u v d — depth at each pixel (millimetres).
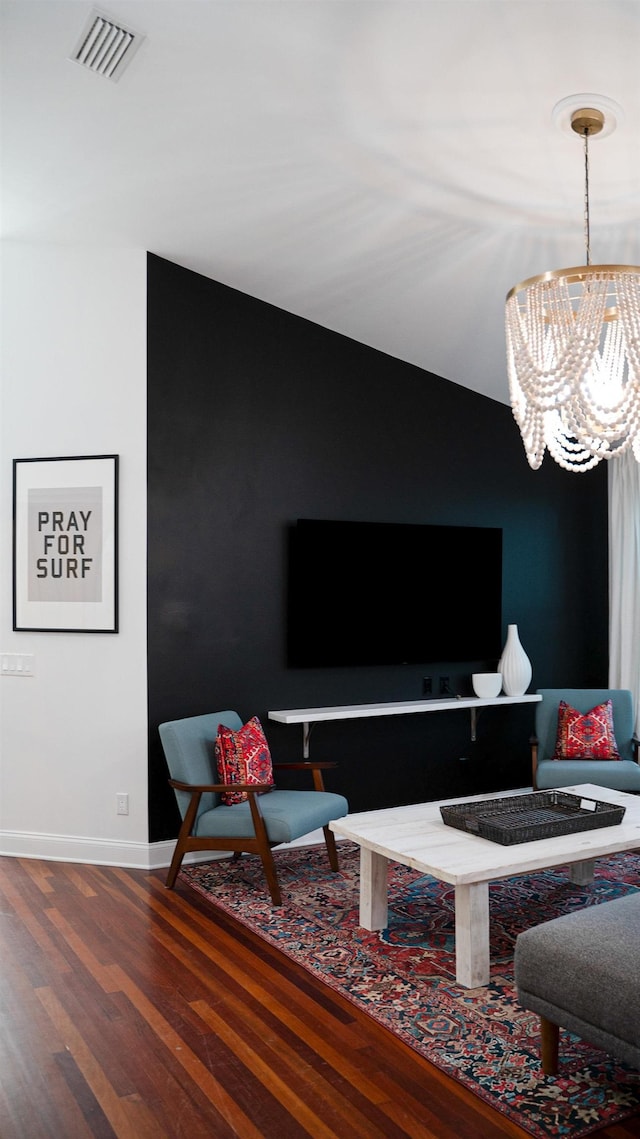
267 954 3422
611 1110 2371
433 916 3812
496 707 5770
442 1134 2266
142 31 2857
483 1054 2656
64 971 3266
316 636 5062
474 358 5246
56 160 3730
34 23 2842
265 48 2881
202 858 4641
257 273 4672
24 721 4715
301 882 4289
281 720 4777
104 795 4594
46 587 4668
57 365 4676
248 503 4910
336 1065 2602
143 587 4559
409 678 5457
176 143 3537
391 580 5301
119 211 4191
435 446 5574
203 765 4293
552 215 3713
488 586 5621
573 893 4125
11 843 4730
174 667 4648
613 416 3049
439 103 3037
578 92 2893
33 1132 2279
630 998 2277
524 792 5781
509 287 4375
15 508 4707
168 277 4672
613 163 3287
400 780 5418
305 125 3309
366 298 4754
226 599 4828
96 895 4113
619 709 5363
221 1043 2730
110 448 4605
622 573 5980
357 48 2809
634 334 2887
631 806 4047
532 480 5945
